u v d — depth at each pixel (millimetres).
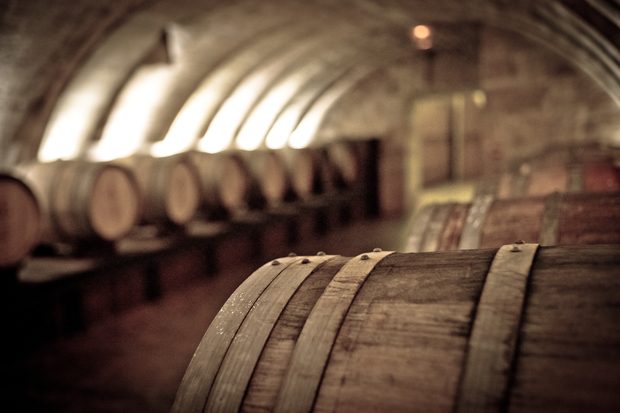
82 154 8758
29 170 6457
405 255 1763
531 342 1241
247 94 11758
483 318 1324
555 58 9234
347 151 12875
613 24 4562
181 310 6996
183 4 7344
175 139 10859
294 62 11539
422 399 1250
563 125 9359
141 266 7152
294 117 13883
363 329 1461
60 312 6043
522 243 1625
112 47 7586
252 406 1452
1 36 5926
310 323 1542
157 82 9328
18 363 5332
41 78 6926
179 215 7891
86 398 4590
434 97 13023
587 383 1133
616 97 7582
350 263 1776
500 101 9758
